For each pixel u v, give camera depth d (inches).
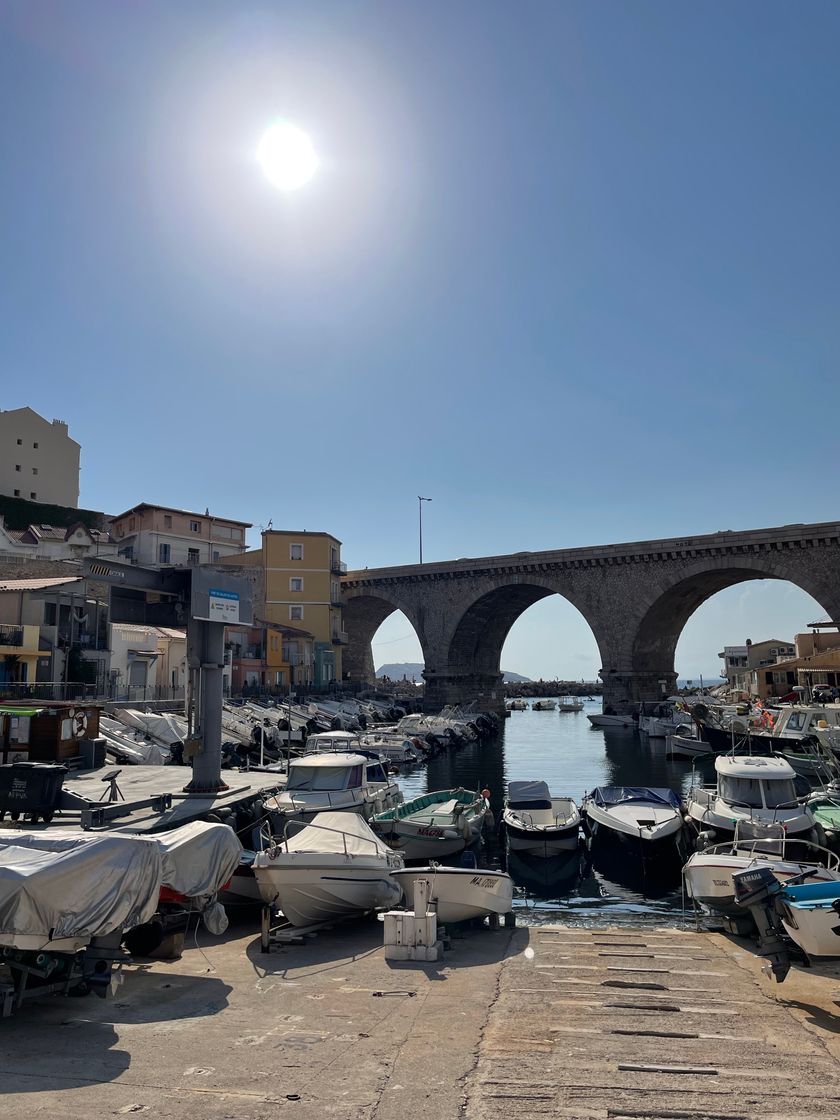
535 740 2541.8
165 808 690.2
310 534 2824.8
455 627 3009.4
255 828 684.1
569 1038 302.8
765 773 835.4
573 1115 229.5
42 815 644.1
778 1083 255.3
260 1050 288.7
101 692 1460.4
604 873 844.6
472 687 3270.2
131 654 1718.8
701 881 550.0
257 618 2682.1
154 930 430.6
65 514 2573.8
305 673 2684.5
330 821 596.4
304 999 361.7
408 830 792.3
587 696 6727.4
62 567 1652.3
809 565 2276.1
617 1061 276.8
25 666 1293.1
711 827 813.9
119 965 412.5
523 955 465.4
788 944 437.1
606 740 2420.0
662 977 409.1
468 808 924.6
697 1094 245.4
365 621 3671.3
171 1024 320.2
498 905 550.0
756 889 396.2
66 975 344.2
